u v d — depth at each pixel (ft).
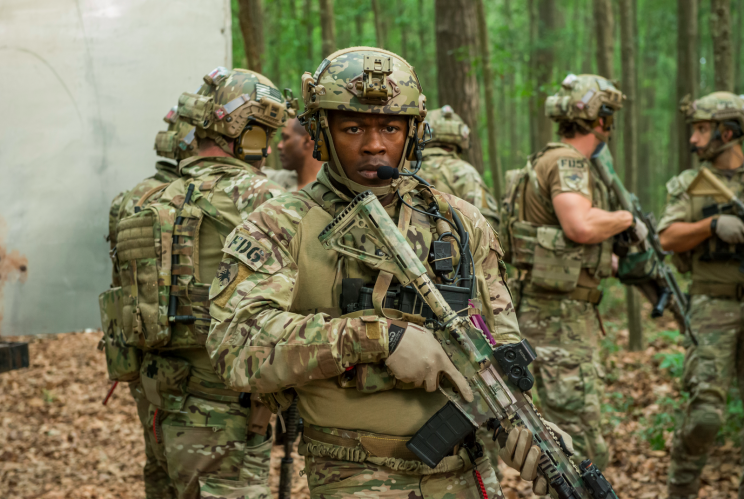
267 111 9.47
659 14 66.18
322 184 6.22
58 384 23.35
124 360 9.30
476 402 5.60
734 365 13.89
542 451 5.58
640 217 12.57
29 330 13.06
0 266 12.87
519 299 12.75
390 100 5.72
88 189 13.25
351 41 68.03
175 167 10.45
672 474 13.30
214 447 8.62
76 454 17.19
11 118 12.94
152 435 9.42
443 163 15.01
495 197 27.71
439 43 23.48
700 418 12.98
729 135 14.26
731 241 13.35
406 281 5.68
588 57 77.87
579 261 11.87
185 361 8.71
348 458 5.75
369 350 5.40
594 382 12.00
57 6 13.03
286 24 47.55
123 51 13.26
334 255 5.95
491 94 27.27
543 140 43.29
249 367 5.55
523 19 76.89
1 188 12.89
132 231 8.87
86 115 13.23
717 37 22.17
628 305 26.07
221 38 13.62
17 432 18.90
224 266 6.01
